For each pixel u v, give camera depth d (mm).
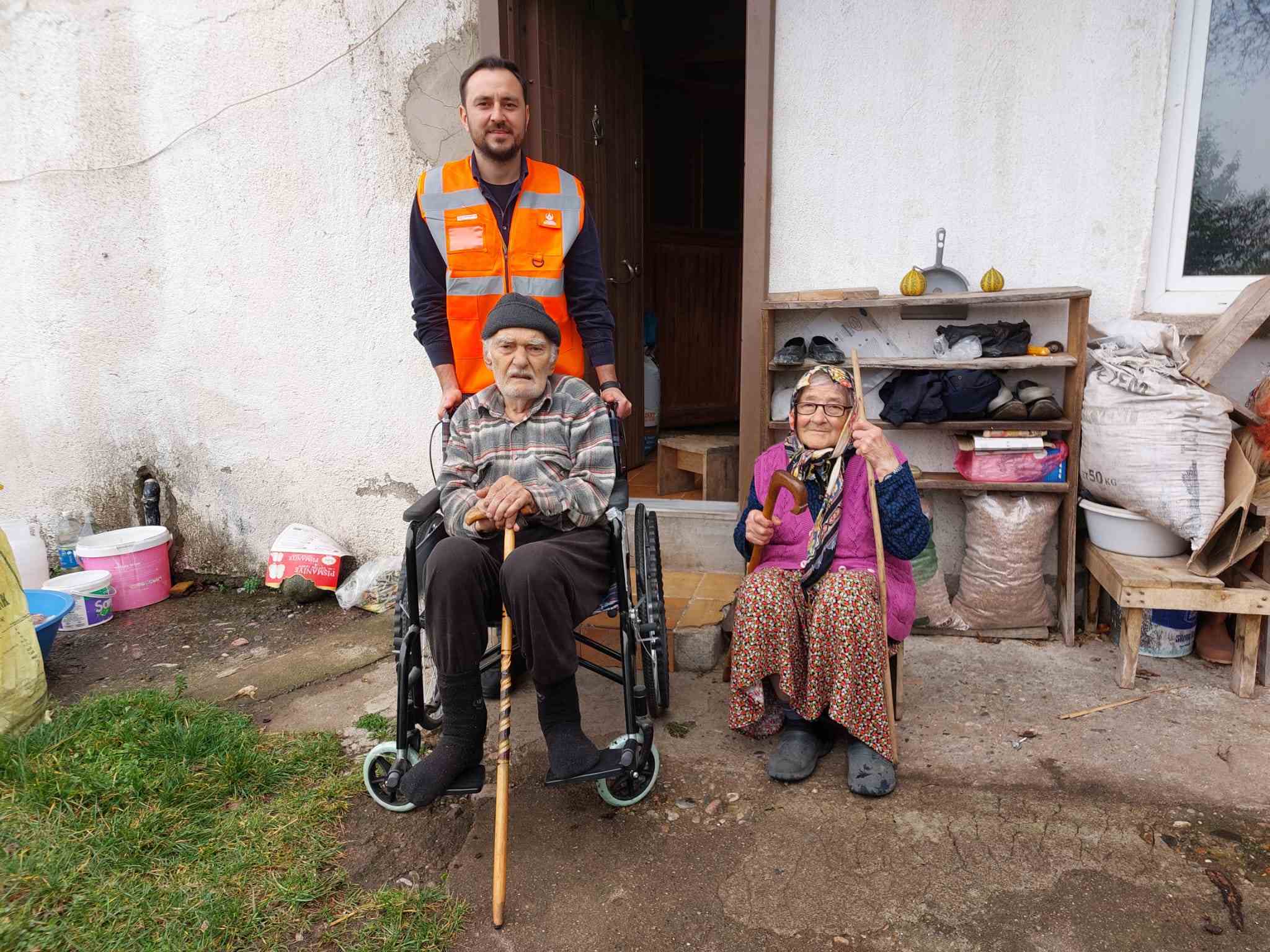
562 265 2721
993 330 3137
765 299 3398
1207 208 3104
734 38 5578
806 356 3297
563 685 2127
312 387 4055
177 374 4246
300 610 3994
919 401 3105
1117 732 2535
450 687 2047
